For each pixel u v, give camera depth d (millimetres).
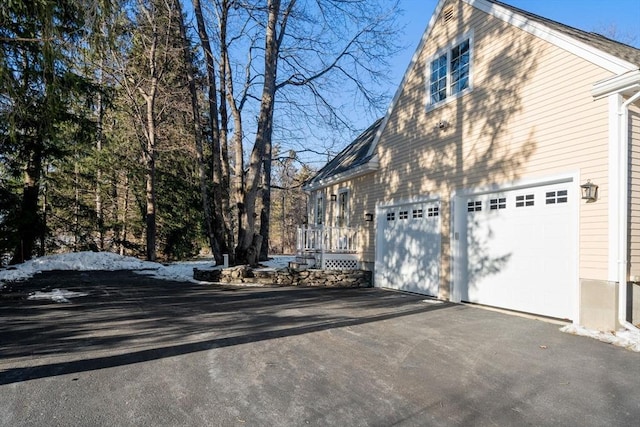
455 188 9570
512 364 4812
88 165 21031
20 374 4191
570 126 6984
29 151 14844
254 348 5242
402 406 3615
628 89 6145
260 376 4258
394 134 11984
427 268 10430
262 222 20500
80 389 3832
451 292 9453
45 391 3773
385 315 7598
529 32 7836
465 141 9336
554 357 5098
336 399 3727
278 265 16984
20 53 8742
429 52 10734
